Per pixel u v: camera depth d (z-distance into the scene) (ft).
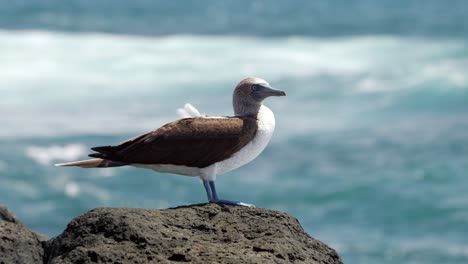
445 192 71.77
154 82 117.19
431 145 85.10
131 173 74.79
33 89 112.16
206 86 115.34
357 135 90.27
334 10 211.41
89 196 69.87
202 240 25.40
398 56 134.41
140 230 24.90
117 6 209.67
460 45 141.08
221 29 177.37
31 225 63.87
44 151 81.82
